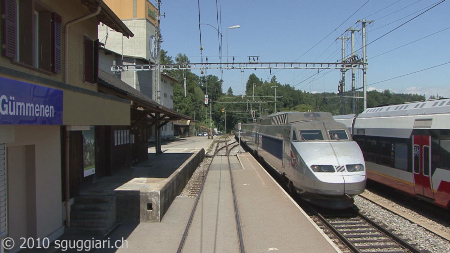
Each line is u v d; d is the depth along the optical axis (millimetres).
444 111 9758
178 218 9742
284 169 14133
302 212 10227
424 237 8359
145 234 8258
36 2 7098
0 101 4371
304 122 12844
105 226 8430
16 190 6812
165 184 10539
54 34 7781
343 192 10109
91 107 7320
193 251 7176
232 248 7348
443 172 9414
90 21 10141
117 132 13695
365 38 24844
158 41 24000
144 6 37562
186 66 24828
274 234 8180
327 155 10945
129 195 9328
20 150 6930
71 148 9078
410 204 12281
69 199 8680
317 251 7027
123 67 25344
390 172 12523
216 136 78625
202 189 14703
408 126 11383
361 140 15398
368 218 9969
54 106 5781
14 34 6188
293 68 24656
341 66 24812
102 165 12305
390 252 7461
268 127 20312
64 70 8453
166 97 51375
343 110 29500
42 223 7363
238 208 10953
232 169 21609
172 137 58719
